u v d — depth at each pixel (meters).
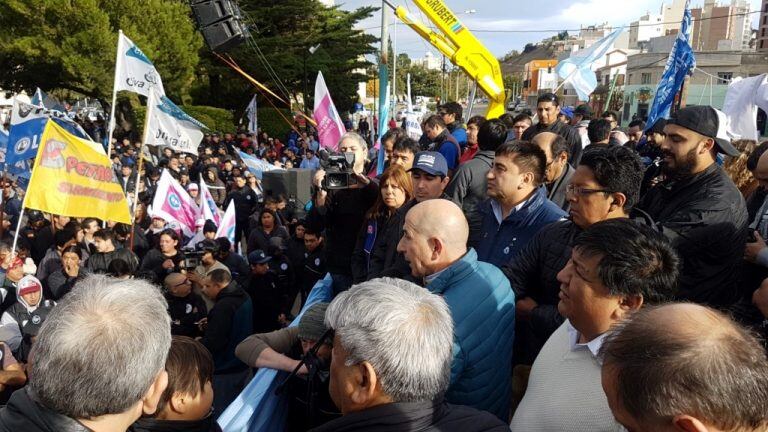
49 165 5.65
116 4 20.78
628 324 1.14
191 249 5.45
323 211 4.20
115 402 1.39
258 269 5.59
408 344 1.56
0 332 4.20
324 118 10.65
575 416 1.71
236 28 8.88
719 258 2.55
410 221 2.28
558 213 3.03
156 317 1.52
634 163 2.35
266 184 8.81
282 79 29.39
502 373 2.24
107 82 20.50
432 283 2.21
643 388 1.03
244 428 2.01
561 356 1.85
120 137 23.80
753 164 3.64
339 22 31.61
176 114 8.86
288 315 5.95
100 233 5.80
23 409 1.41
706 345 1.00
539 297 2.67
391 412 1.56
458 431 1.62
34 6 19.64
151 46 21.17
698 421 0.98
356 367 1.59
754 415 0.97
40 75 22.25
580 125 9.03
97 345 1.37
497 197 3.06
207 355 2.02
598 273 1.67
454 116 8.15
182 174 12.82
